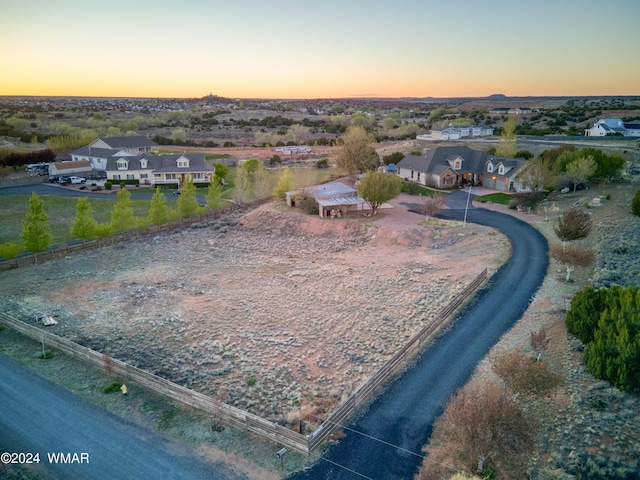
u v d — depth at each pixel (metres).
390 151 113.50
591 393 23.36
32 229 48.38
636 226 45.28
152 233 61.12
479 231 53.59
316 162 114.81
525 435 19.45
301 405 25.23
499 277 40.44
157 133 186.12
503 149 85.12
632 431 20.56
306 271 47.16
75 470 20.62
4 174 94.00
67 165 98.94
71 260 50.88
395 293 40.31
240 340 33.00
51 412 24.66
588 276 38.22
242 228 63.69
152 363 29.88
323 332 34.00
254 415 23.36
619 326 24.67
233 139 177.62
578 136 112.44
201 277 46.12
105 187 87.12
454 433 20.31
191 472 20.34
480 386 25.45
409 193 76.44
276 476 19.98
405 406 24.48
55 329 34.62
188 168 93.81
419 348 30.06
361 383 27.22
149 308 38.59
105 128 180.25
